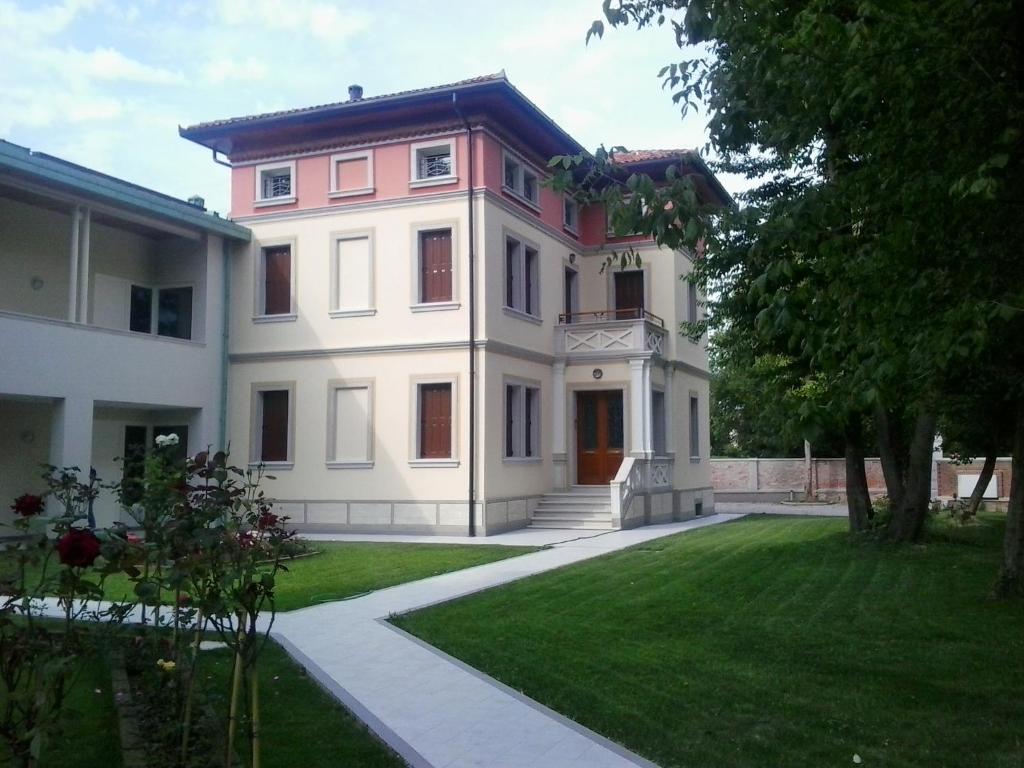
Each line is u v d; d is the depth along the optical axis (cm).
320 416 2084
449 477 1964
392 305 2039
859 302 604
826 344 605
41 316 1781
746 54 757
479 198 1977
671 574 1304
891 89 622
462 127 2003
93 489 728
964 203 589
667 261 2464
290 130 2119
